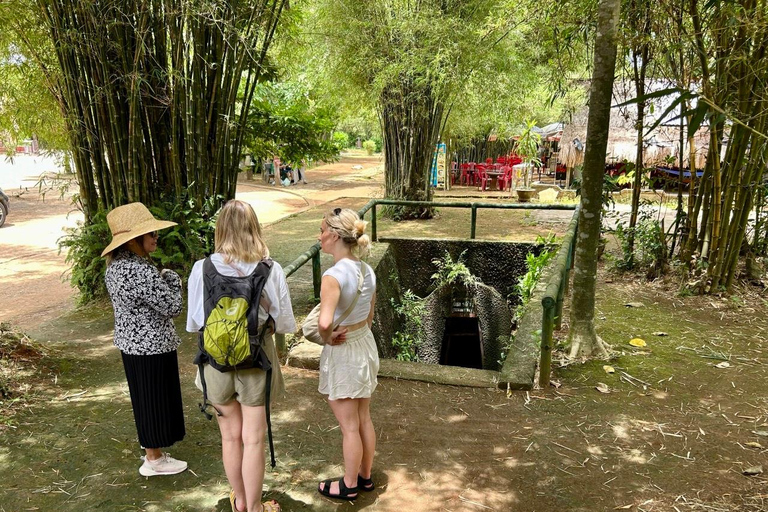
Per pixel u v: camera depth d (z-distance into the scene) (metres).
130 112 5.74
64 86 5.85
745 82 5.15
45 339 5.12
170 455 3.29
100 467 3.15
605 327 5.36
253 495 2.61
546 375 4.16
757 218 6.71
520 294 7.16
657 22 5.20
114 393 4.03
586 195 4.50
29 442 3.37
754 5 4.82
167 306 2.83
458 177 19.19
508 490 3.03
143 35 5.59
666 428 3.61
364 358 2.77
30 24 5.63
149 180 6.32
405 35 9.55
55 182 7.19
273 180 20.38
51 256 9.45
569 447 3.41
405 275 8.36
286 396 4.04
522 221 10.88
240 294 2.44
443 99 9.86
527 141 16.19
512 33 9.20
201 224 6.25
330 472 3.17
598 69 4.20
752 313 5.71
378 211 11.55
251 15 6.15
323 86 11.31
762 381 4.26
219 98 6.34
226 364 2.42
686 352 4.80
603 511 2.86
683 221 6.64
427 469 3.21
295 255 8.17
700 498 2.93
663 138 12.76
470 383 4.20
